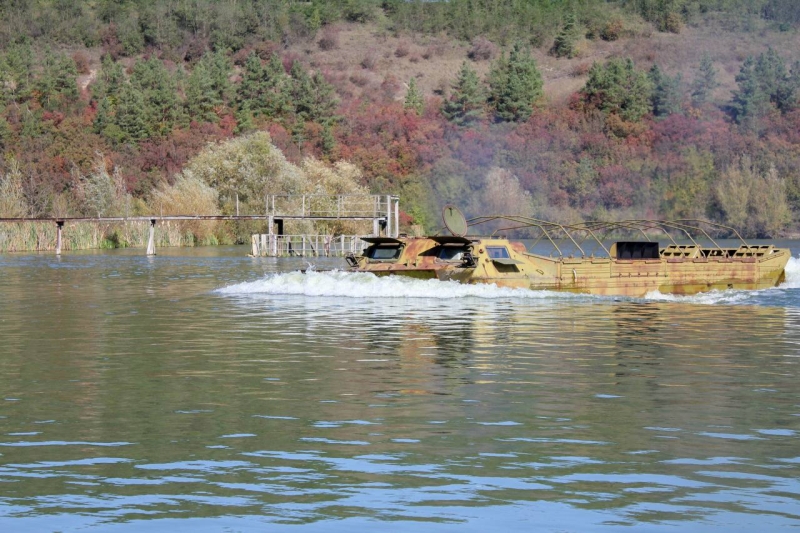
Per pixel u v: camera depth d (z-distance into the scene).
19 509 10.58
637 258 40.06
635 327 26.50
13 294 39.34
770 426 14.17
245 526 10.09
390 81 181.00
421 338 24.14
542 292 36.81
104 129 128.38
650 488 11.23
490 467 12.07
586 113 140.25
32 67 159.50
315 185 107.12
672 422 14.42
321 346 22.73
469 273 36.88
